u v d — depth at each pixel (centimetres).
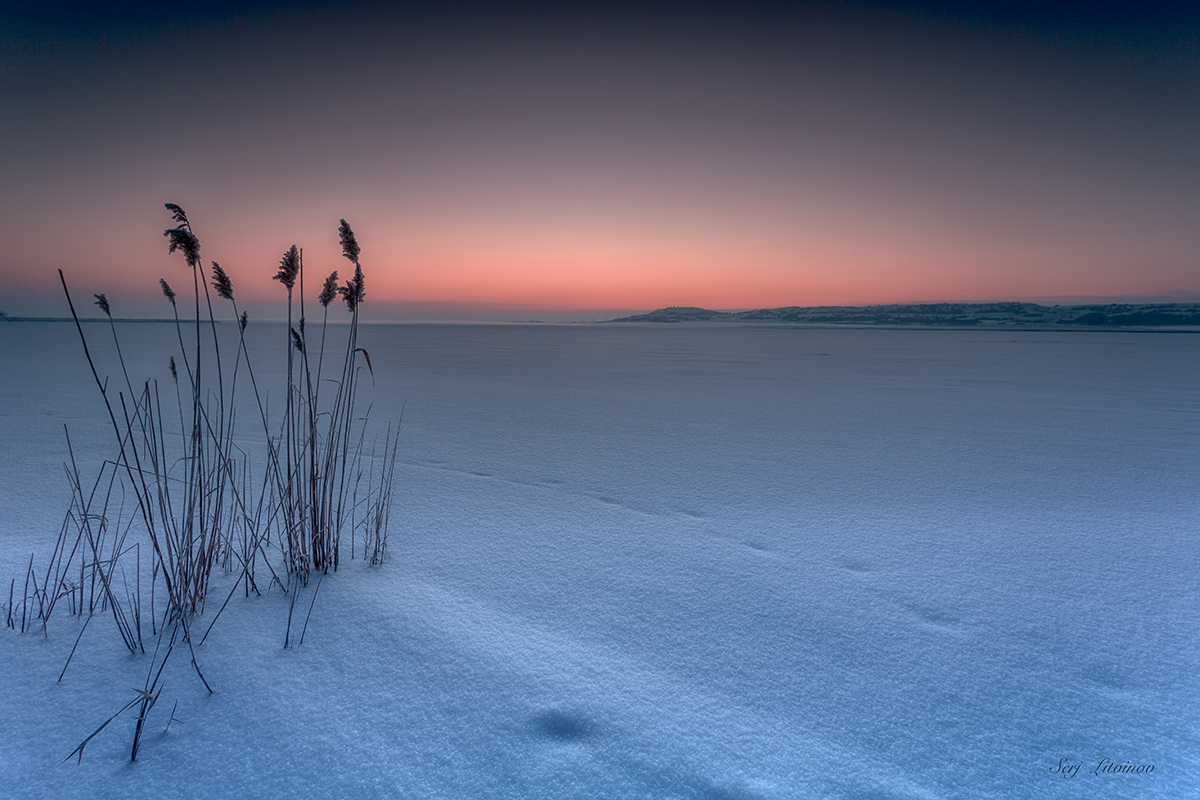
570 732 132
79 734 128
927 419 602
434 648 165
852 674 157
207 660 157
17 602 186
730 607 196
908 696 148
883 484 358
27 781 115
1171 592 211
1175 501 326
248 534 254
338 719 135
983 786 118
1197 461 423
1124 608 198
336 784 116
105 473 362
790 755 126
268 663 156
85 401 661
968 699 147
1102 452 452
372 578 213
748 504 316
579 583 213
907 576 223
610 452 443
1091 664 164
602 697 145
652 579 218
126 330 3653
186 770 119
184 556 187
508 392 812
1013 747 130
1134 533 275
